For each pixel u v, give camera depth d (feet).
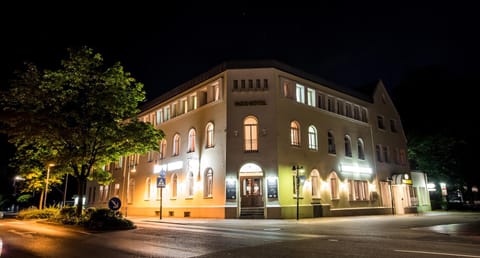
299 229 57.98
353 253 31.04
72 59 69.97
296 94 104.12
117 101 70.54
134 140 71.97
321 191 102.99
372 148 128.67
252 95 96.37
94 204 167.32
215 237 46.01
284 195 91.09
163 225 70.13
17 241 44.73
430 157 154.71
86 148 70.49
